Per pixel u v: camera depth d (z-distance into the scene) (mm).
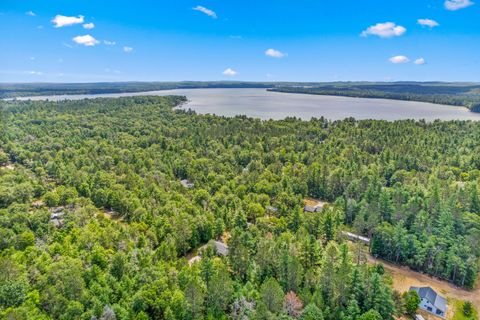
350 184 102312
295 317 49531
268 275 58125
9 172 110375
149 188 97438
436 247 69250
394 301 54938
